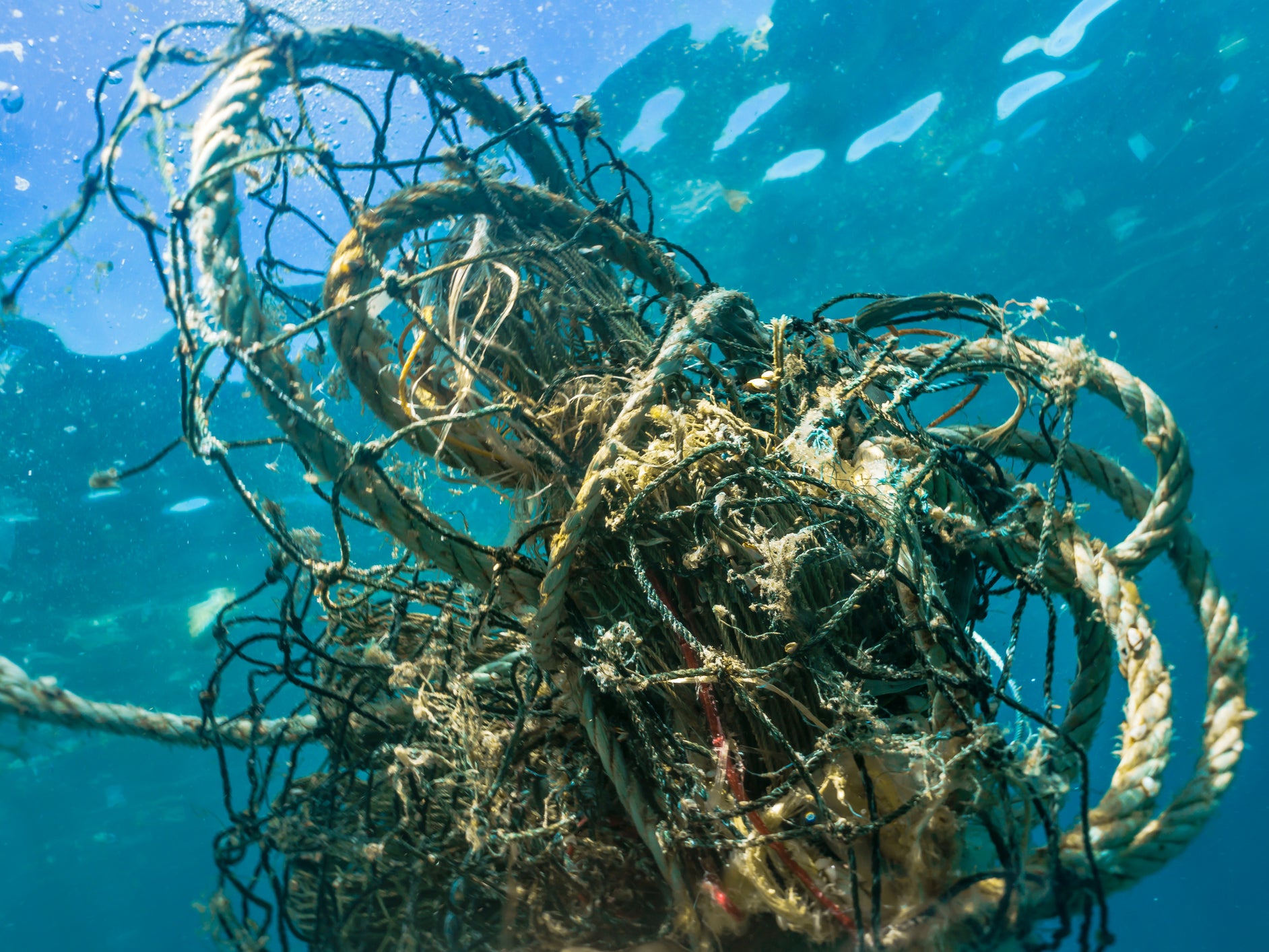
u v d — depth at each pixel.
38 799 11.45
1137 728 0.96
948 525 1.06
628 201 1.41
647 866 1.03
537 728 1.15
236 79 1.03
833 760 0.91
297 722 1.36
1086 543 1.10
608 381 1.12
